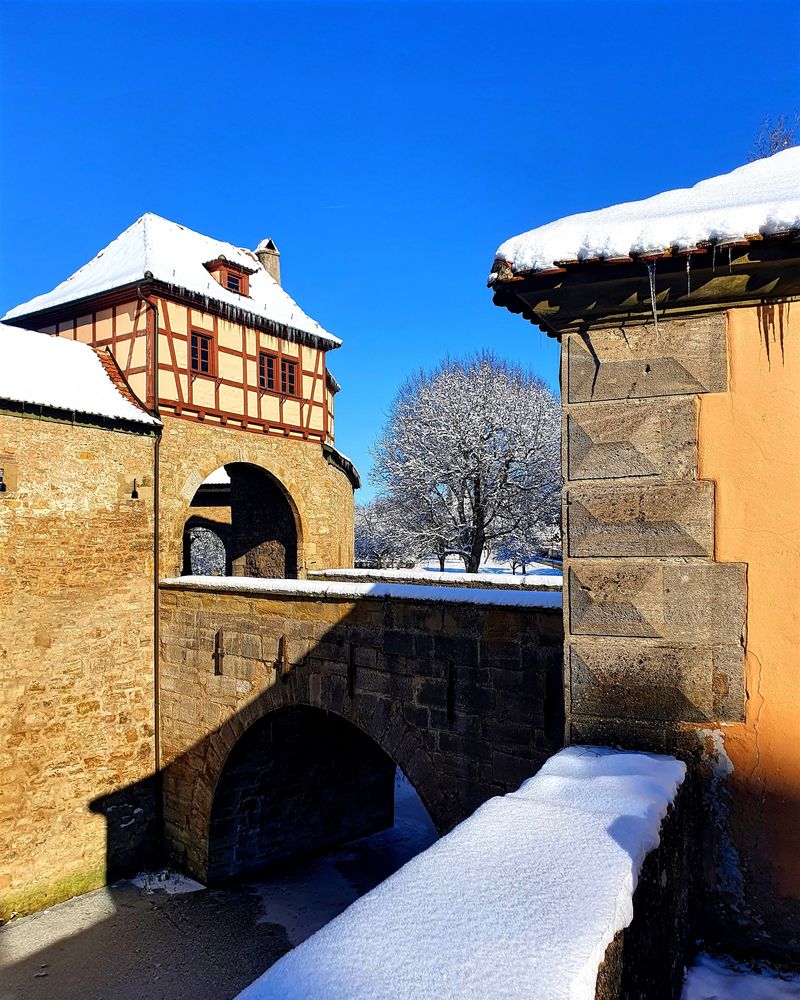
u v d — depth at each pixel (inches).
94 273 621.0
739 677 131.2
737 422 132.4
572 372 143.6
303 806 530.0
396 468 1115.3
